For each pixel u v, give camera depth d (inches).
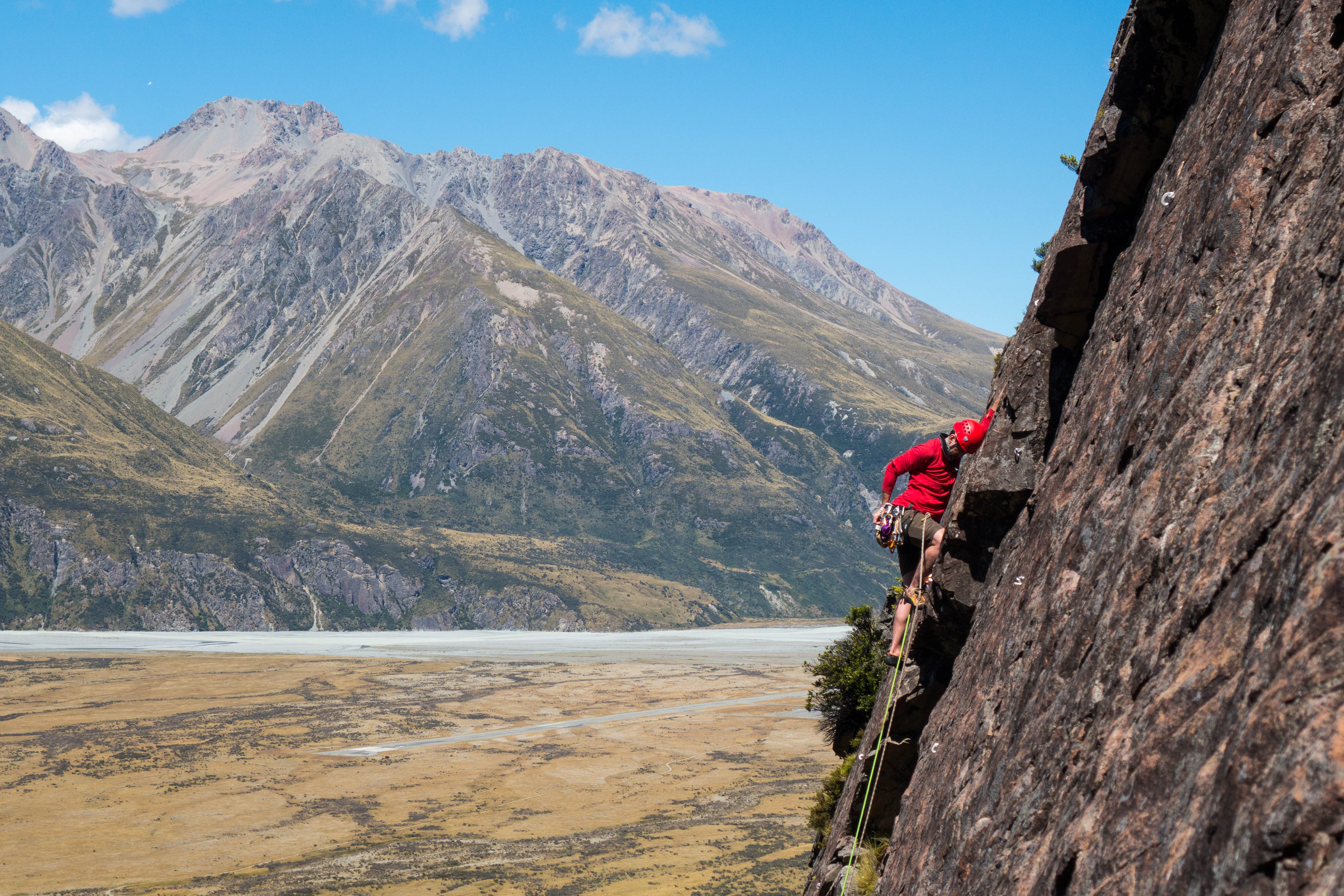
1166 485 183.5
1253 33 241.4
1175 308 219.9
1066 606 215.6
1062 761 181.9
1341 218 157.9
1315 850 90.8
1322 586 110.6
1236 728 117.0
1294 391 147.3
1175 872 116.6
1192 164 255.0
